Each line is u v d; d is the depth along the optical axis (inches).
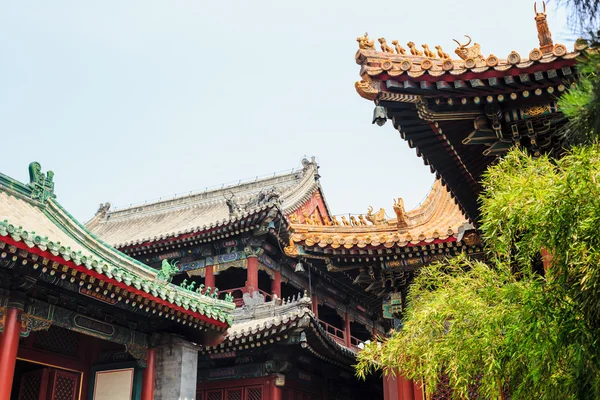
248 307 1074.1
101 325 701.9
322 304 1430.9
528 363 358.3
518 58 444.8
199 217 1633.9
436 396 683.4
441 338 443.2
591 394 303.3
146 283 662.5
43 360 709.9
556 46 443.2
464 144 514.0
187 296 792.9
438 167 565.6
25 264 556.1
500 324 366.3
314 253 737.0
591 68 191.5
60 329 745.0
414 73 461.4
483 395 417.7
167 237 1302.9
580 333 299.6
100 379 759.1
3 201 729.0
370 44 483.8
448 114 489.4
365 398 1349.7
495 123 482.3
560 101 211.6
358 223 765.9
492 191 379.6
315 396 1139.3
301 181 1572.3
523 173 360.8
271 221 1218.0
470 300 400.8
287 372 1034.7
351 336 1526.8
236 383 1035.9
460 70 455.5
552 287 322.0
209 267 1301.7
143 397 731.4
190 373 785.6
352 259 733.3
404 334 500.7
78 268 586.2
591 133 211.6
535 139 486.3
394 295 742.5
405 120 508.4
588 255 299.6
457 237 658.2
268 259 1312.7
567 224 297.7
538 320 320.5
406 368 506.6
